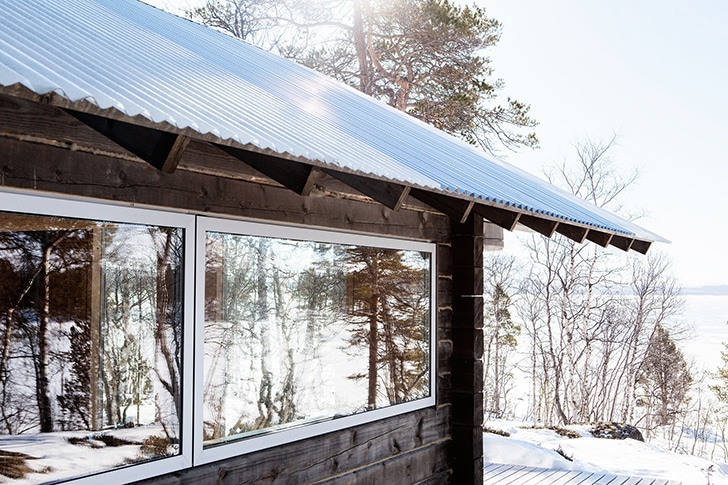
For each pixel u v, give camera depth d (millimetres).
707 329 34812
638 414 25484
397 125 5668
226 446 3408
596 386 23312
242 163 3574
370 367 4535
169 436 3146
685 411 26250
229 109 2906
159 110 2273
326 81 6707
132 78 2602
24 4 3336
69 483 2744
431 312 5199
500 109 16500
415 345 5023
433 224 5242
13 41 2305
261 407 3666
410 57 16031
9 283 2617
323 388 4125
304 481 3898
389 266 4773
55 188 2729
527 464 8141
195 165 3297
